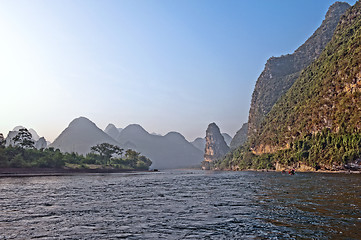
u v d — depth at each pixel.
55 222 18.83
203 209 23.44
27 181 72.69
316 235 14.11
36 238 14.76
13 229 16.84
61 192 41.12
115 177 101.38
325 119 141.50
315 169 130.00
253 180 68.81
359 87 122.62
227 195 34.41
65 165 152.00
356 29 167.25
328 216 18.52
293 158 152.12
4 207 26.16
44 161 137.38
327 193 32.16
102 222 18.61
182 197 33.12
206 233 15.23
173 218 19.66
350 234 14.09
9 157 134.12
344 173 100.25
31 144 158.38
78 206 26.28
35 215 21.67
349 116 121.94
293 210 21.38
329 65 161.75
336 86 141.25
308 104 167.62
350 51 141.38
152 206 25.73
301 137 160.75
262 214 20.28
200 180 75.81
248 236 14.42
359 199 26.09
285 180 63.44
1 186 54.28
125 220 19.19
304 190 37.03
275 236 14.24
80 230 16.39
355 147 106.81
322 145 131.38
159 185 56.34
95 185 57.00
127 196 35.00
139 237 14.67
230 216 19.95
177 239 14.17
